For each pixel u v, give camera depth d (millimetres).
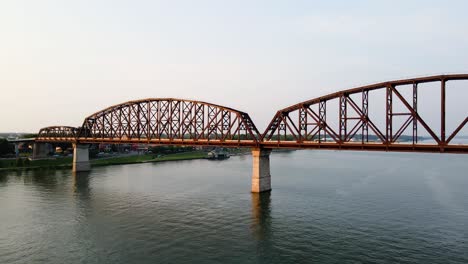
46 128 154875
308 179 102688
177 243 45938
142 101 114625
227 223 55000
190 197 76000
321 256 41375
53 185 94500
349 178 104938
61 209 65375
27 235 49938
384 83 61469
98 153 178000
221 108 92375
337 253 42250
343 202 69375
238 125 87500
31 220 57781
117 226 53906
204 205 67750
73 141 129625
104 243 46281
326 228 52125
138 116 116688
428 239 46969
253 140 83312
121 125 122500
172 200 72938
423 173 119000
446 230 50781
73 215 60844
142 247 44594
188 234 49656
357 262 39531
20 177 110500
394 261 39719
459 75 53781
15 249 44469
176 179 106125
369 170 128500
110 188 89312
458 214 59750
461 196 75688
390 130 61125
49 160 147125
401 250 43094
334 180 100500
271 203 68938
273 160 184750
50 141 141375
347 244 45250
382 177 107562
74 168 127000
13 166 133375
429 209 63406
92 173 122812
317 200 71500
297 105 74688
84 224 55156
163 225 54156
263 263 39344
